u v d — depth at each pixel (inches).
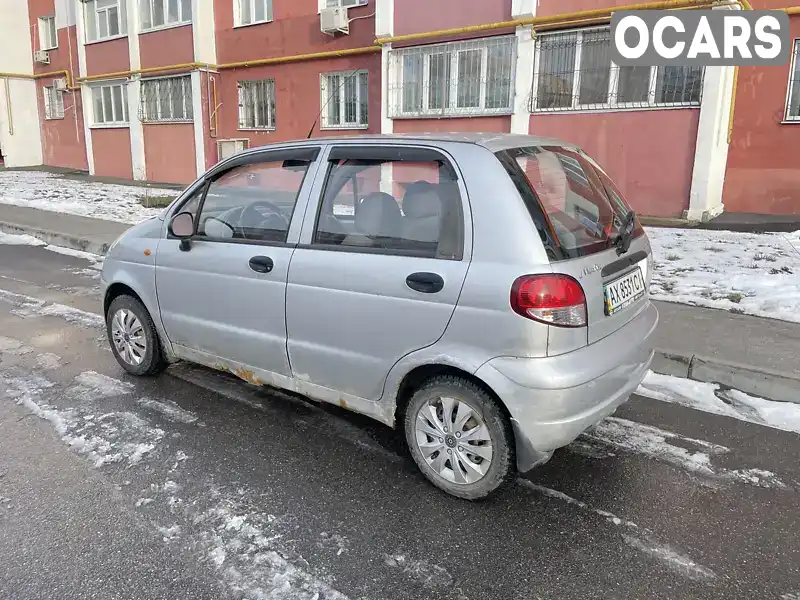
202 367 195.6
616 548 110.1
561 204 123.8
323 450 144.4
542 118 470.6
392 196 129.6
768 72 418.3
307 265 138.2
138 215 511.8
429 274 119.9
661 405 168.9
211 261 157.9
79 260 370.6
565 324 111.3
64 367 194.9
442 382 123.2
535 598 98.0
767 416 161.8
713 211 435.5
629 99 436.5
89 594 98.0
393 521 117.5
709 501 124.6
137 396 173.0
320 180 140.7
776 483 131.3
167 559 106.2
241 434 151.7
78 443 145.7
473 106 504.4
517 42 468.1
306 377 144.1
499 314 112.5
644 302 140.7
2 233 458.9
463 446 122.6
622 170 447.8
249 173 156.0
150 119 798.5
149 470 134.4
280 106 676.7
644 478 133.2
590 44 442.9
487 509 121.6
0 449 142.3
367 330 129.7
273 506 121.9
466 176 119.9
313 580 101.5
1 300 277.3
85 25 863.7
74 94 945.5
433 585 100.7
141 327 181.9
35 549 108.3
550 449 114.9
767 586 100.7
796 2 400.2
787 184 428.1
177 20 732.0
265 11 672.4
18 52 1009.5
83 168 973.8
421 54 522.3
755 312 232.2
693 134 415.2
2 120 1008.2
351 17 595.2
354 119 623.5
